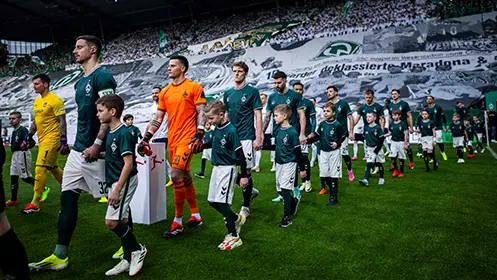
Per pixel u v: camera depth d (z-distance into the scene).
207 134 5.72
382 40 20.52
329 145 4.58
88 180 2.76
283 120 3.76
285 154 3.72
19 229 3.64
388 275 2.37
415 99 17.12
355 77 19.33
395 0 22.33
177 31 28.70
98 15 27.83
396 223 3.59
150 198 3.79
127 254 2.55
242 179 2.99
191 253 2.87
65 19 28.62
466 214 3.88
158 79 24.89
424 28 19.95
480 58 17.66
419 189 5.38
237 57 23.81
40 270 2.55
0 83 28.47
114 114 2.54
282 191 3.70
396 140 6.65
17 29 30.59
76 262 2.73
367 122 5.93
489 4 19.11
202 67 24.08
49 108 4.29
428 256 2.69
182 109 3.38
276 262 2.64
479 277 2.31
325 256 2.73
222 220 3.91
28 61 29.88
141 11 27.42
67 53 29.94
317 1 25.88
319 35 22.81
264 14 27.00
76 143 2.84
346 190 5.44
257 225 3.65
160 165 3.98
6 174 8.83
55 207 4.75
